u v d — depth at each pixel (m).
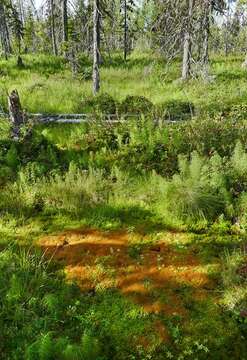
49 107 13.82
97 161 8.80
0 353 4.27
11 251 5.79
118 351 4.30
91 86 18.12
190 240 6.21
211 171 7.29
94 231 6.52
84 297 5.06
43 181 7.72
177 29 14.77
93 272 5.49
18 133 9.77
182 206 6.76
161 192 7.21
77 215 6.91
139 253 5.92
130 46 38.59
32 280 5.18
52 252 5.96
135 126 9.71
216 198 6.81
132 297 5.04
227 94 14.01
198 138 9.34
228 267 5.37
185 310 4.83
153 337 4.46
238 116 11.40
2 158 8.84
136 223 6.70
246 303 4.77
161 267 5.58
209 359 4.21
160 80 18.48
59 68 24.59
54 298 4.79
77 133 10.63
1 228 6.57
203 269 5.52
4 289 5.02
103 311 4.82
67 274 5.47
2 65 23.86
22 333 4.50
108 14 16.22
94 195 7.27
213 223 6.62
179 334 4.50
